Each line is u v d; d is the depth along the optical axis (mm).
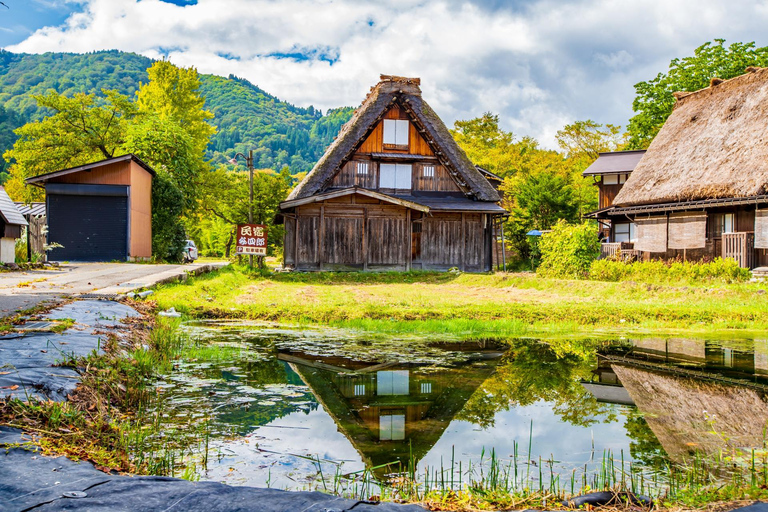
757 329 11148
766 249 19625
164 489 2736
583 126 45156
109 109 38125
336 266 24688
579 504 3133
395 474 3803
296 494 2738
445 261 26406
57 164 36219
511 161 50812
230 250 51000
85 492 2660
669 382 6781
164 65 44250
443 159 27875
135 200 25969
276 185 36531
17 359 5254
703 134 24109
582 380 6852
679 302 14078
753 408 5629
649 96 36344
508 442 4555
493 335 10211
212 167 44188
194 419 4922
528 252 38375
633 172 26594
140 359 6766
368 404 5637
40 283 13188
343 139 27594
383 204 24938
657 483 3652
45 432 3639
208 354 7777
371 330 10430
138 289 12148
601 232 30891
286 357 7844
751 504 3021
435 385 6496
